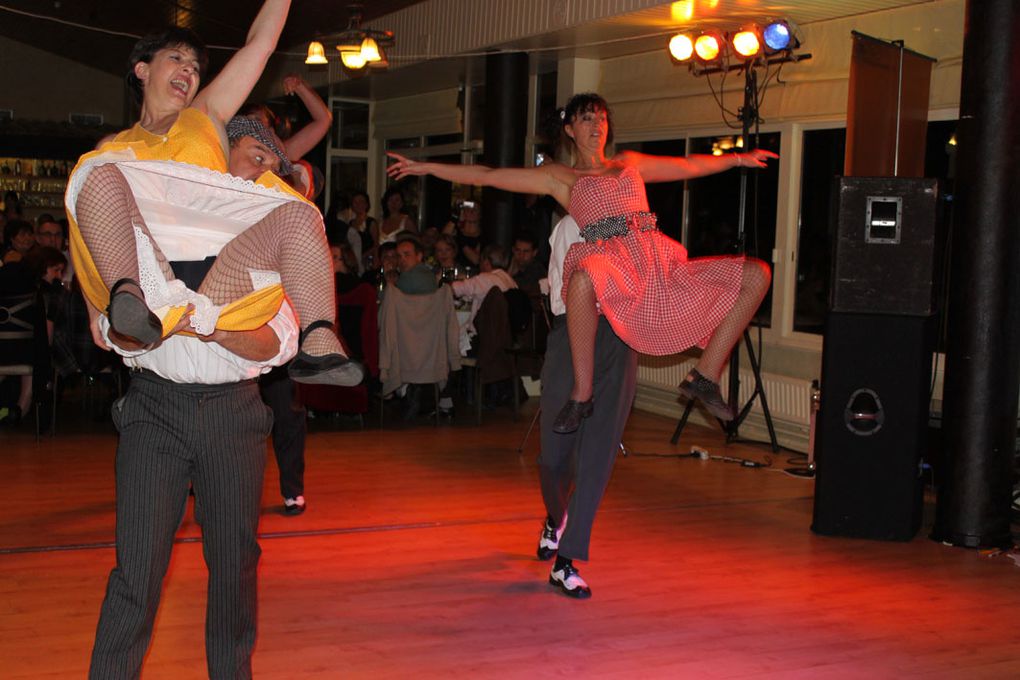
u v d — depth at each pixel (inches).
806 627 148.5
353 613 148.9
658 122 336.5
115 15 457.1
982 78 183.9
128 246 82.2
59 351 272.1
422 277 295.9
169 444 90.9
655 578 168.7
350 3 389.7
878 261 192.1
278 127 164.1
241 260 87.2
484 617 148.8
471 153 460.1
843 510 195.5
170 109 91.7
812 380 275.9
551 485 162.7
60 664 126.7
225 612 96.4
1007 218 185.2
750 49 260.8
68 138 591.2
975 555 186.9
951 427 192.9
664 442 286.2
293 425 195.6
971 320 188.7
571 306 143.3
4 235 354.0
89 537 181.2
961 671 134.3
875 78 216.8
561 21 306.3
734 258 145.1
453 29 368.8
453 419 313.4
